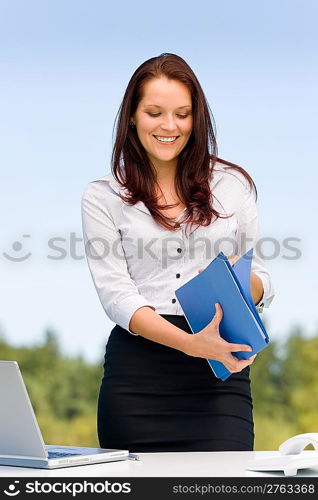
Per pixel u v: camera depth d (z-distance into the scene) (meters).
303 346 18.11
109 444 4.02
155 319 3.83
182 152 4.11
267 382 18.03
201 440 3.91
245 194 4.21
